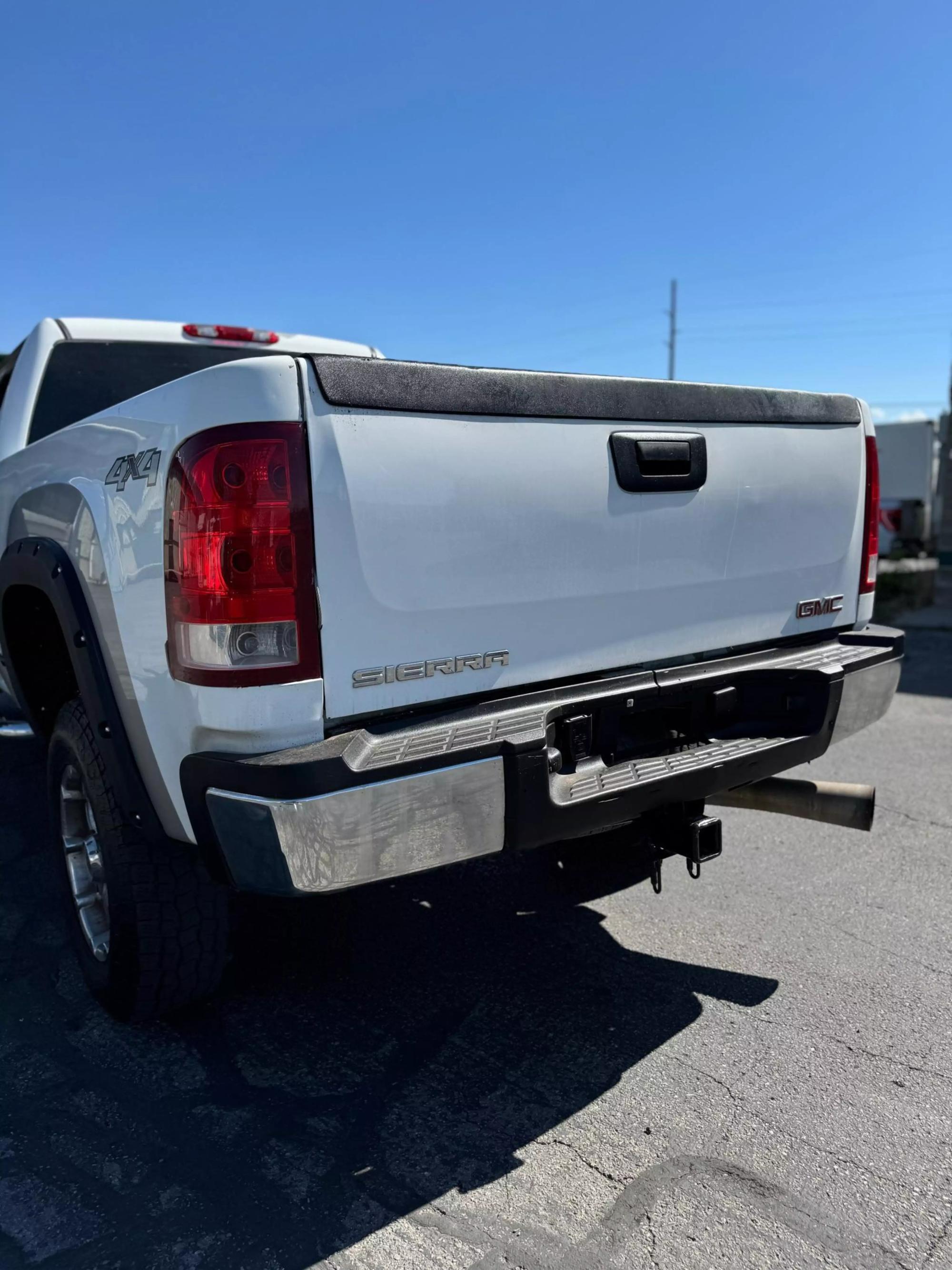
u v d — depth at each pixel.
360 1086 2.55
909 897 3.71
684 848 2.71
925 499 24.81
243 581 2.01
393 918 3.53
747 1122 2.39
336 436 2.06
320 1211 2.10
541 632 2.44
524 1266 1.94
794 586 3.08
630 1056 2.68
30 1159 2.26
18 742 5.64
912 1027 2.81
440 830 2.13
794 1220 2.06
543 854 3.52
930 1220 2.06
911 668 8.87
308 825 1.95
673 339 54.16
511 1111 2.44
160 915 2.58
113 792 2.54
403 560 2.17
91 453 2.57
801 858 4.12
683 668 2.76
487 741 2.19
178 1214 2.09
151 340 4.26
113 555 2.36
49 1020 2.89
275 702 2.04
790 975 3.12
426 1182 2.18
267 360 2.00
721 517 2.81
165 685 2.20
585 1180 2.19
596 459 2.50
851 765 5.53
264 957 3.22
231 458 2.00
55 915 3.59
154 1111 2.44
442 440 2.21
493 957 3.25
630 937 3.39
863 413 3.25
